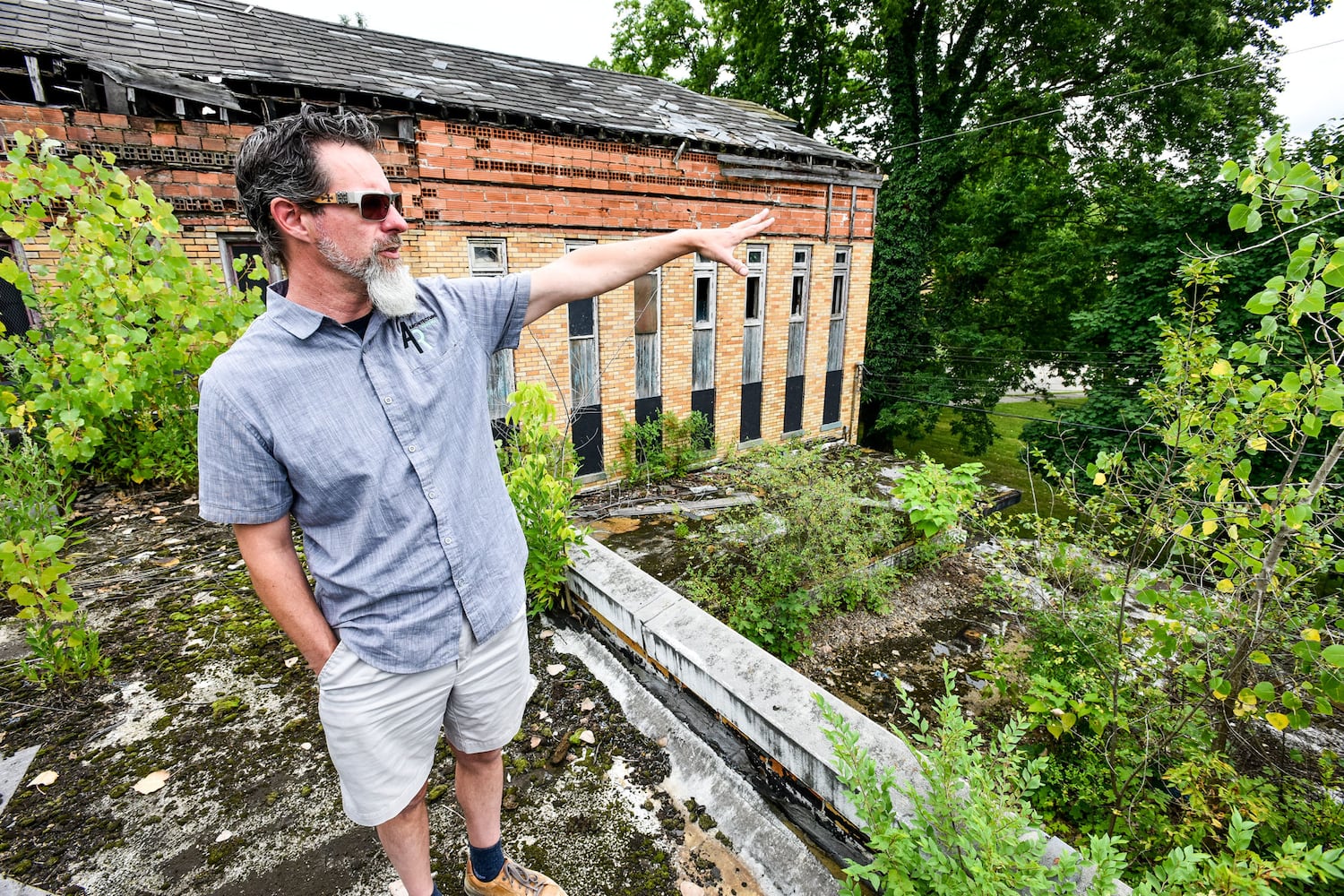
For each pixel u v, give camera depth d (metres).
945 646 6.03
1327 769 3.10
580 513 8.90
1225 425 2.91
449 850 2.09
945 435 24.58
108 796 2.25
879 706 5.18
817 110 21.55
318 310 1.17
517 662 1.56
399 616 1.26
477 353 1.44
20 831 2.09
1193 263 3.47
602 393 10.17
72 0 6.93
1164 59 14.23
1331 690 2.35
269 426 1.09
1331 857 1.38
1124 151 15.80
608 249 1.69
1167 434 3.10
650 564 7.17
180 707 2.71
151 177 6.14
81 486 5.05
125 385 4.58
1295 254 2.31
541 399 3.62
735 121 12.22
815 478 6.59
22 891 1.88
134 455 5.10
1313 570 2.60
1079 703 3.15
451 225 7.93
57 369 4.39
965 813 1.67
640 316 10.41
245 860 2.02
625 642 3.31
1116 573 3.50
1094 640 3.93
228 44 7.38
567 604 3.77
